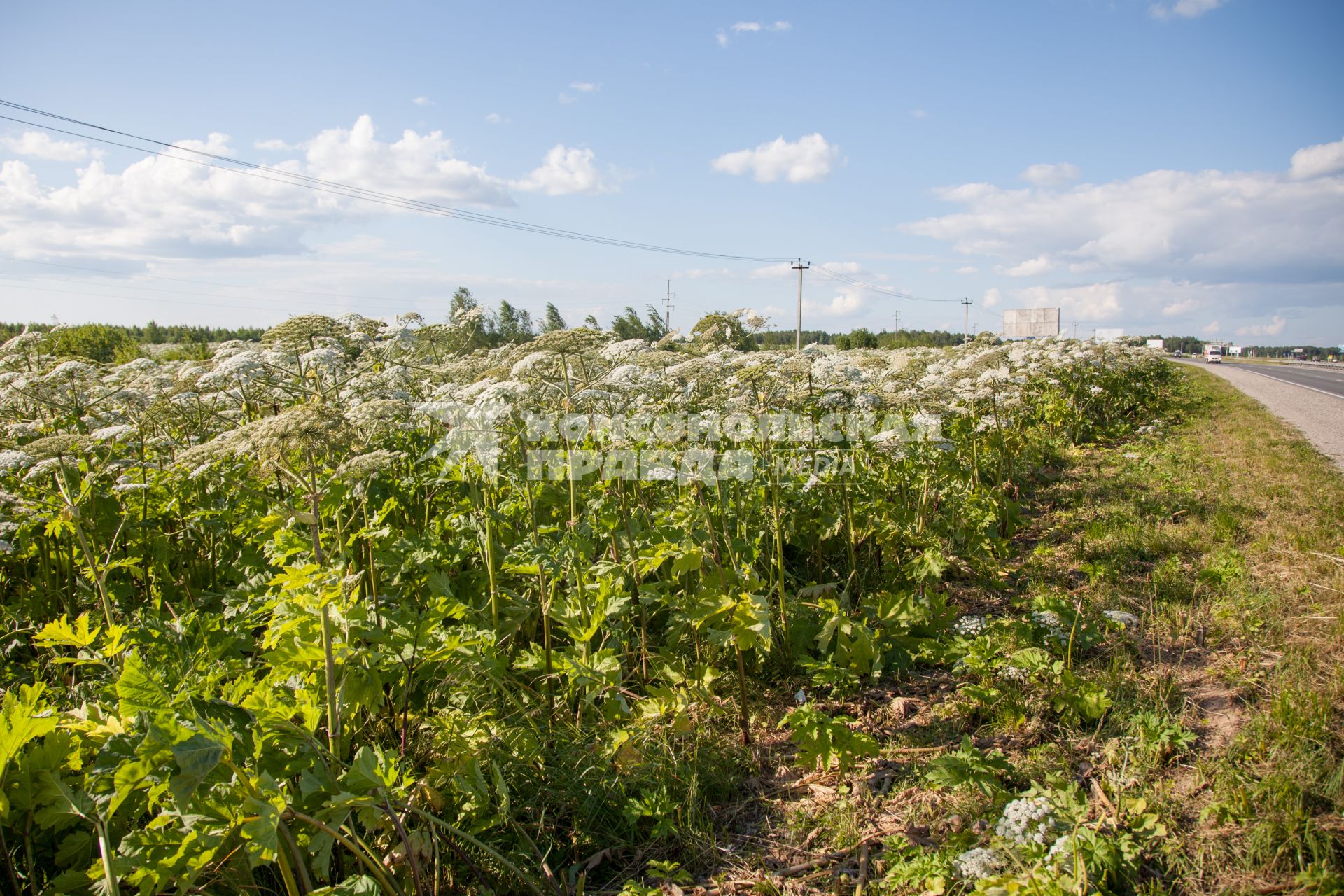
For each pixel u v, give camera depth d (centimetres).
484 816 324
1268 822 290
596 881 329
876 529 611
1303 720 350
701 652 492
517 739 369
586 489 576
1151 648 479
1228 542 664
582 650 427
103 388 652
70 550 511
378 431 549
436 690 392
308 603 279
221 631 380
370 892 246
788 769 400
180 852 231
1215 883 279
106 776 258
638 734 390
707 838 344
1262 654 448
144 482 545
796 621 503
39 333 756
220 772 255
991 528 737
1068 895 264
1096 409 1545
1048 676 422
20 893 257
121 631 321
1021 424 1204
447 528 521
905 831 335
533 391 520
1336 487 821
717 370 627
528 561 432
